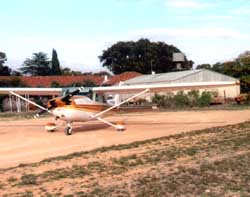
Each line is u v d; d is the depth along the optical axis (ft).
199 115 106.83
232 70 205.98
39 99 167.63
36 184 33.42
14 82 211.82
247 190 28.32
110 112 82.79
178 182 31.04
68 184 32.83
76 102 70.38
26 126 89.30
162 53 362.12
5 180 35.53
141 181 32.09
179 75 189.57
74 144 58.44
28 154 51.06
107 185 31.60
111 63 369.50
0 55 289.94
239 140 50.78
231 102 168.45
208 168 35.01
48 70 347.15
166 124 84.07
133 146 51.62
